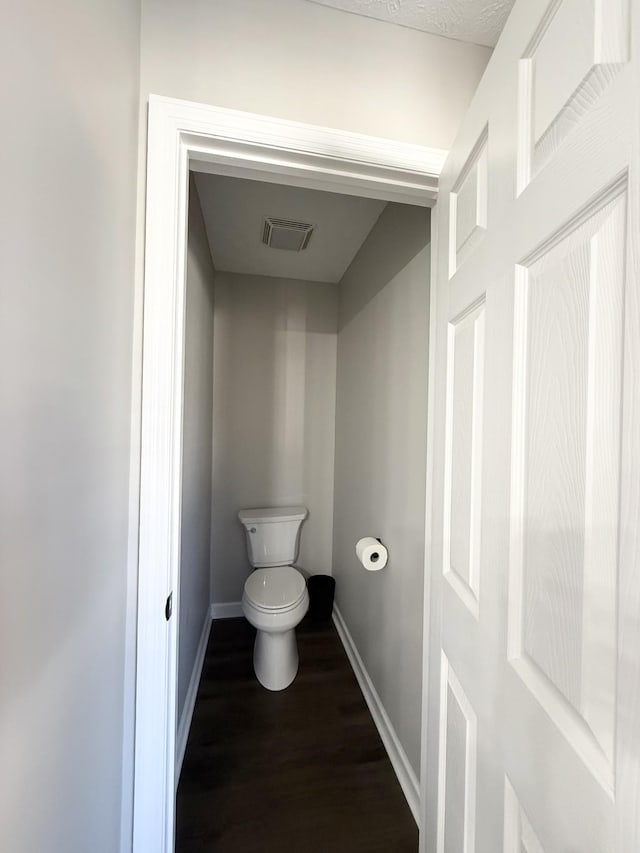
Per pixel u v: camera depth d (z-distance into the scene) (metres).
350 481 2.13
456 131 0.95
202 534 1.99
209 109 0.81
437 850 0.83
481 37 0.94
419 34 0.93
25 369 0.42
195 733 1.52
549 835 0.46
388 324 1.55
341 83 0.88
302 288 2.50
